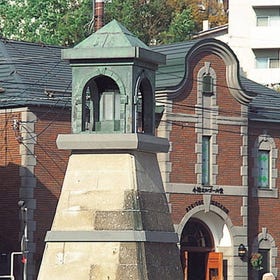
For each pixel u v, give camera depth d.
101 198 32.38
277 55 121.38
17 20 106.31
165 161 69.31
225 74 72.44
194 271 72.12
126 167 32.47
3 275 65.62
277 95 78.25
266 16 121.31
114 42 33.28
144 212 32.50
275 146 76.31
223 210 72.06
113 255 31.91
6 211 66.19
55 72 69.75
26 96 65.88
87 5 104.50
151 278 32.19
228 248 72.44
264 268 75.12
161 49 73.56
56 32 104.88
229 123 72.62
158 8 115.00
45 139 66.06
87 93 35.47
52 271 32.31
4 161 66.50
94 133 32.97
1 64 69.12
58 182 66.31
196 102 70.94
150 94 34.28
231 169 72.75
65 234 32.31
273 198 75.88
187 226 71.56
